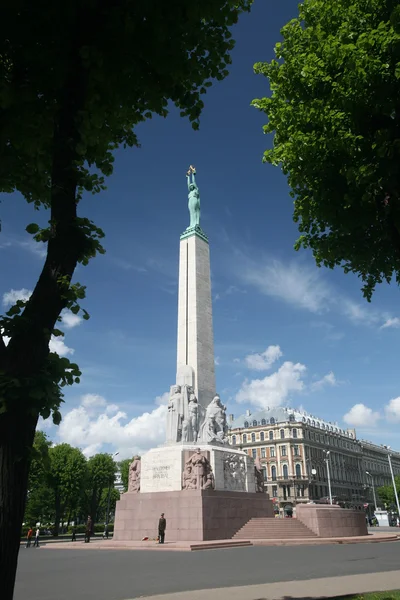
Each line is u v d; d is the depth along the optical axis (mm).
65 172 7426
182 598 10633
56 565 19516
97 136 9523
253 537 30188
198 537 28203
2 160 9055
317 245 17078
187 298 39688
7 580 5285
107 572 16281
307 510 33281
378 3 13422
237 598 10438
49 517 93562
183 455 32125
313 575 14453
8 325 6234
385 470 160625
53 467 75500
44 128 9086
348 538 30703
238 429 121125
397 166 11781
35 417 6043
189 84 10336
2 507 5473
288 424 114000
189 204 43875
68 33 8055
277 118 16562
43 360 6336
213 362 39000
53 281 6738
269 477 112312
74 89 7945
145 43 8570
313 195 15922
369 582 12602
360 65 12180
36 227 7391
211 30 10062
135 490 33875
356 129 13078
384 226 14141
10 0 7520
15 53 8312
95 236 7504
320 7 15633
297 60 15344
